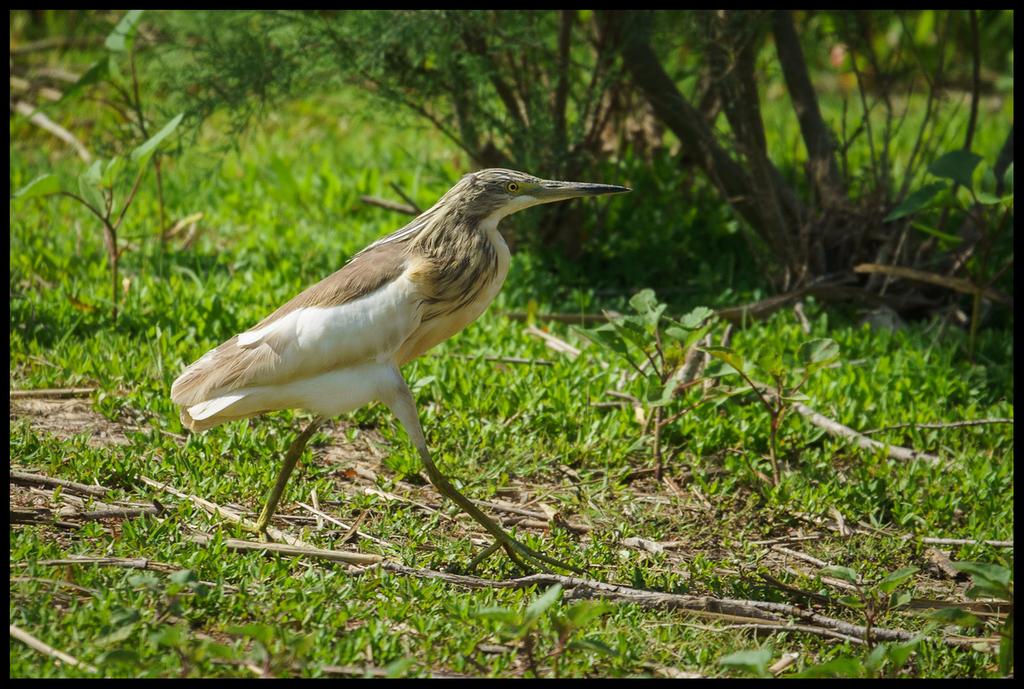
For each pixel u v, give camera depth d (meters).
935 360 12.45
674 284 15.05
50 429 9.59
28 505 8.20
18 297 11.98
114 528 8.09
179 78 14.34
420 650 6.88
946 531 9.38
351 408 8.02
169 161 17.59
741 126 13.94
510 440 10.08
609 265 15.30
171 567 7.36
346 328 7.86
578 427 10.38
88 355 10.84
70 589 7.04
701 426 10.44
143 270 13.41
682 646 7.28
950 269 14.12
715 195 16.19
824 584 8.45
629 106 15.18
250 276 13.38
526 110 14.12
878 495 9.68
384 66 13.74
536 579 7.78
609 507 9.35
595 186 8.55
